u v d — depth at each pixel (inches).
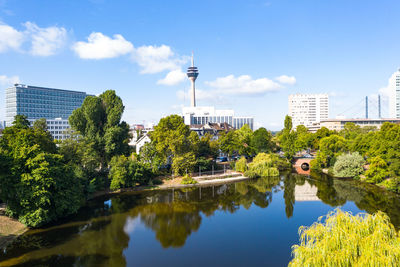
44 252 1352.1
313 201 2271.2
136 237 1557.6
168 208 2130.9
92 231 1636.3
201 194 2593.5
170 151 3189.0
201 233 1624.0
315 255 741.3
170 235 1593.3
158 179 3061.0
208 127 5428.2
